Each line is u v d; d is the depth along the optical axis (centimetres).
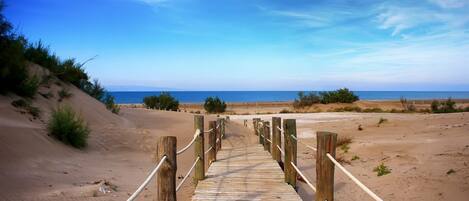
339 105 4956
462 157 970
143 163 1134
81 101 1720
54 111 1219
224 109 4788
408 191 802
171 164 471
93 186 739
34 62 1734
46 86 1612
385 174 956
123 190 767
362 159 1188
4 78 1267
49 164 873
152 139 1505
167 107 3853
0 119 1034
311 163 1231
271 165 999
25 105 1284
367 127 1931
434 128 1593
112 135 1416
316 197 491
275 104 6906
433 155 1047
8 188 657
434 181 828
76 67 2039
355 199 797
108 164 1041
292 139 779
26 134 981
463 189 747
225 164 1027
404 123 1867
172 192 471
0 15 1312
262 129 1652
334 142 480
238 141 1877
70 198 659
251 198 675
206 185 775
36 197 639
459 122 1670
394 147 1266
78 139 1148
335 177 981
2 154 805
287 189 734
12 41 1397
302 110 4762
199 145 833
